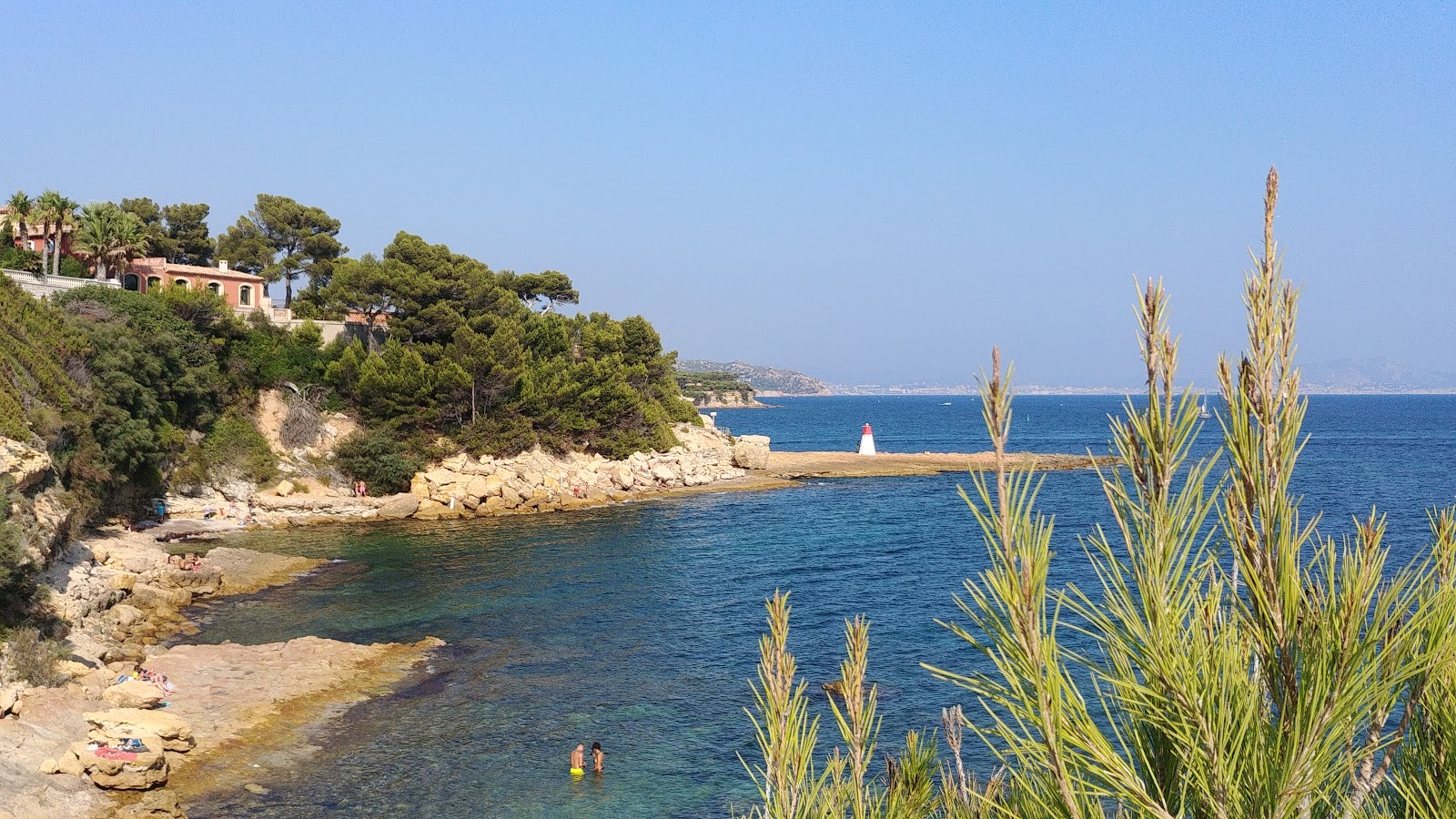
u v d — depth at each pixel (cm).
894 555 5572
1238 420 330
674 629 3881
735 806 2273
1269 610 324
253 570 4622
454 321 7719
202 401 6538
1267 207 328
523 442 7725
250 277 8281
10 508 3369
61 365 5025
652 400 9700
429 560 5250
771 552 5647
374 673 3180
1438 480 9125
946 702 2858
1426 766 384
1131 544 341
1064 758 337
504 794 2327
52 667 2717
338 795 2284
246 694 2884
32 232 7119
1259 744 323
